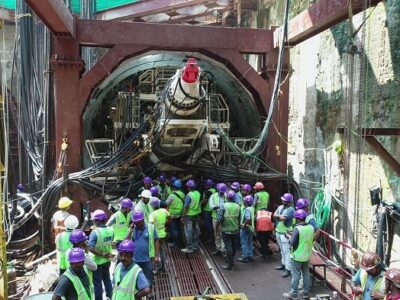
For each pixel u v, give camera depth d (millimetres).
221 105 12781
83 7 13711
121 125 11000
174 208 9094
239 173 9969
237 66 10445
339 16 7555
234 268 8164
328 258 8734
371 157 8148
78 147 9664
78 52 9625
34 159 10727
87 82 9695
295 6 12188
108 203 9633
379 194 7453
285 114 10523
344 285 6809
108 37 9758
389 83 7645
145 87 11953
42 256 8914
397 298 4059
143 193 7852
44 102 10227
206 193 9508
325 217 9648
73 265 4355
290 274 7754
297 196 10117
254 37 10453
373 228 7648
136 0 15273
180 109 9148
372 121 8227
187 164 10742
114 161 9438
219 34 10297
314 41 10883
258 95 10609
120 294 4504
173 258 8688
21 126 10625
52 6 7344
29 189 11148
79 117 9688
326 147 10188
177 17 16516
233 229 8008
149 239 6227
